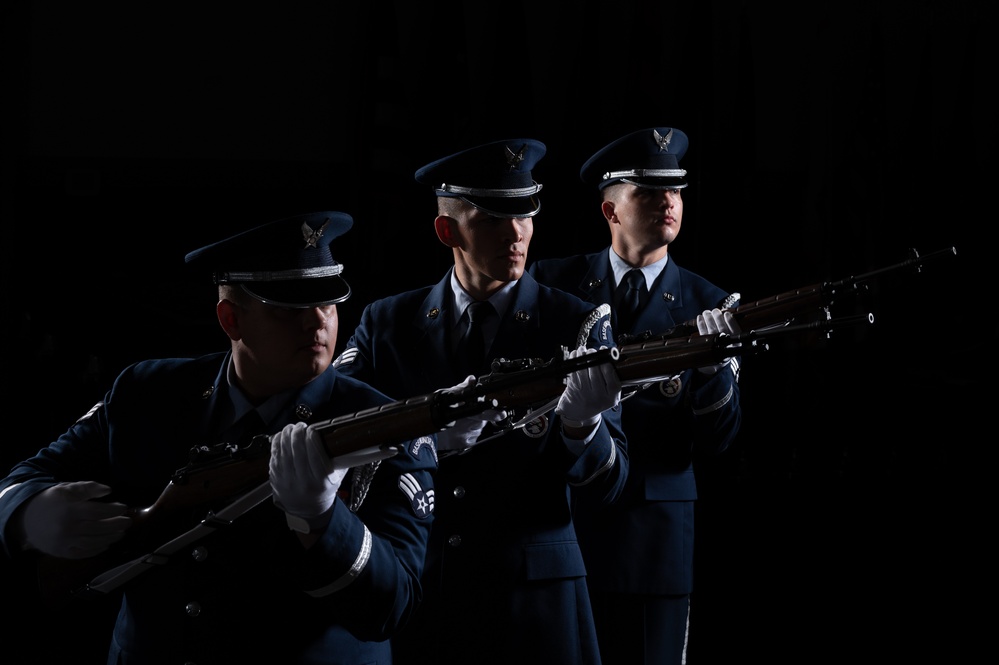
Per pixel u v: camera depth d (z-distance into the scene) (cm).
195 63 523
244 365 178
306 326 173
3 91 507
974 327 559
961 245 562
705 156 537
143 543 170
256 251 172
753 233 553
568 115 532
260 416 178
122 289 516
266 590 168
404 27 533
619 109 548
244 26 526
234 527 168
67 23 512
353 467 171
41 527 165
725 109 555
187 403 183
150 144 521
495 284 247
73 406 503
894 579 459
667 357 199
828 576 464
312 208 534
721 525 523
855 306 552
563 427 227
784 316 262
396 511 178
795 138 563
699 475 554
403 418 157
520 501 232
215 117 525
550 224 535
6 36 508
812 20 561
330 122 533
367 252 511
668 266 347
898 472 550
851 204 552
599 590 314
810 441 550
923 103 562
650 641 316
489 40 539
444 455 224
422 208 523
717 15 555
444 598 229
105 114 517
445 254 523
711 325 259
